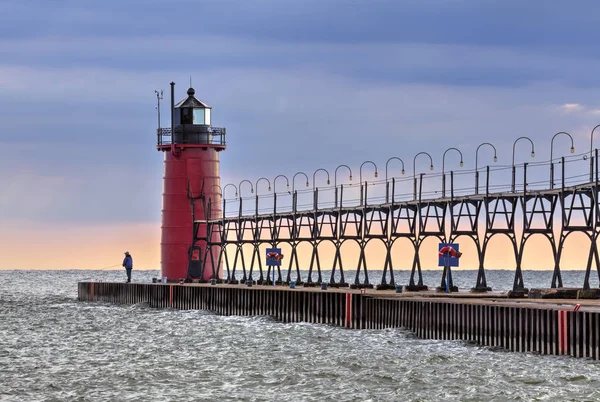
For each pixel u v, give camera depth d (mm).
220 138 175125
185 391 71875
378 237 134250
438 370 76438
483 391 69062
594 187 100938
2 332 111562
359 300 104438
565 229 105438
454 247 115062
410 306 96375
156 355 89688
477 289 115312
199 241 172000
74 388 73562
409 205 127938
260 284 152500
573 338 76625
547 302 92125
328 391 70750
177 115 173000
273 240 155500
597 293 100938
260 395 70000
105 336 105938
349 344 92062
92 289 170375
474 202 119188
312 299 111875
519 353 81000
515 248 114125
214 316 127000
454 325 89500
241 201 162875
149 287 149125
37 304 161625
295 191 152250
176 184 171750
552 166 108562
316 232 146875
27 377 78312
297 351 89188
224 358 86688
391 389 70938
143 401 68625
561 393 67625
